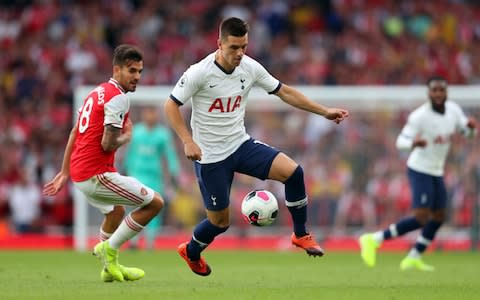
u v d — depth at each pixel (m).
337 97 74.69
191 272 42.12
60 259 55.22
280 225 73.94
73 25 96.62
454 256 61.50
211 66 32.16
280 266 49.00
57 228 78.81
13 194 78.25
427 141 47.84
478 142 71.88
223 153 32.69
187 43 96.31
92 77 93.50
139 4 99.44
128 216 33.69
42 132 86.12
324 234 74.69
